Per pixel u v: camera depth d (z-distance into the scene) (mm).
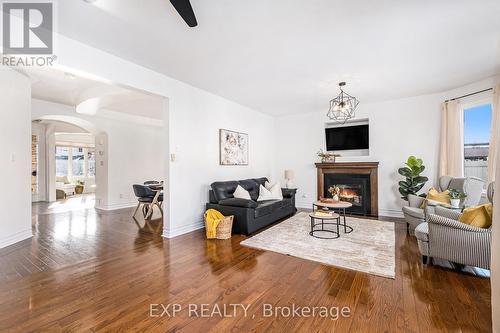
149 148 7422
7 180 3344
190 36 2629
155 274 2486
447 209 3104
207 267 2656
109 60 3018
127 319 1770
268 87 4391
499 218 1034
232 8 2150
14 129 3469
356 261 2775
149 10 2172
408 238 3645
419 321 1729
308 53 3057
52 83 4336
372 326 1688
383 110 5348
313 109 6082
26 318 1769
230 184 4699
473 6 2148
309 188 6391
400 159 5172
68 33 2555
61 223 4758
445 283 2273
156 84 3629
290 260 2840
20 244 3422
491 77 3883
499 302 1021
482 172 4176
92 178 11086
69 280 2352
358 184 5586
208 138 4648
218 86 4324
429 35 2639
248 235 3861
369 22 2395
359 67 3504
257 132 6230
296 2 2080
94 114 5926
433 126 4820
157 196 5242
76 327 1680
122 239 3689
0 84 3256
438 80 4051
